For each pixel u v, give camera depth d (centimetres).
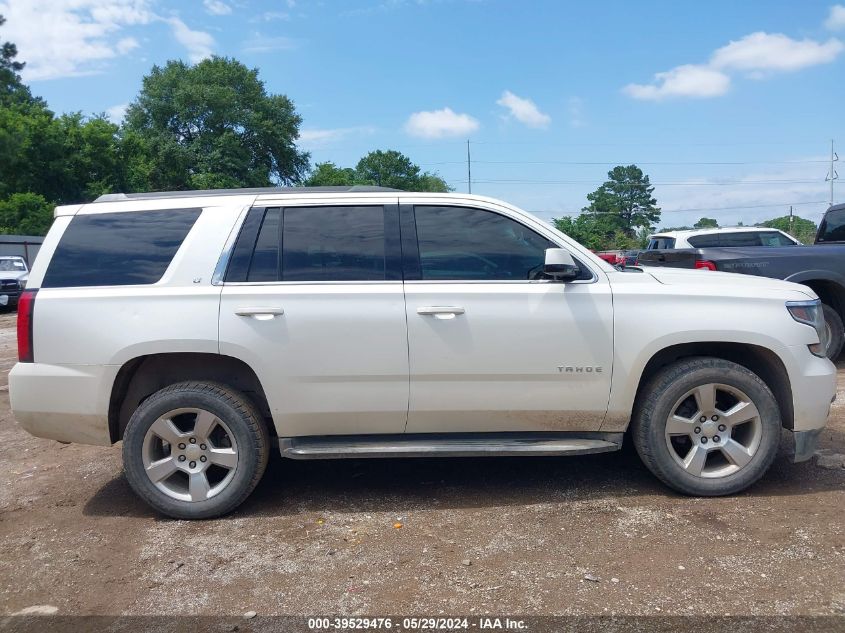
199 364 411
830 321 743
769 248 739
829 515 376
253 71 4856
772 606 288
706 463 416
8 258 2102
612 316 394
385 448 398
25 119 3594
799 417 403
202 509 395
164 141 4378
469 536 365
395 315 389
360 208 410
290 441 404
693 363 399
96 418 393
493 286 395
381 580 321
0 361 1003
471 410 398
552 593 304
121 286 395
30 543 374
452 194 415
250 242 401
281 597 310
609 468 464
